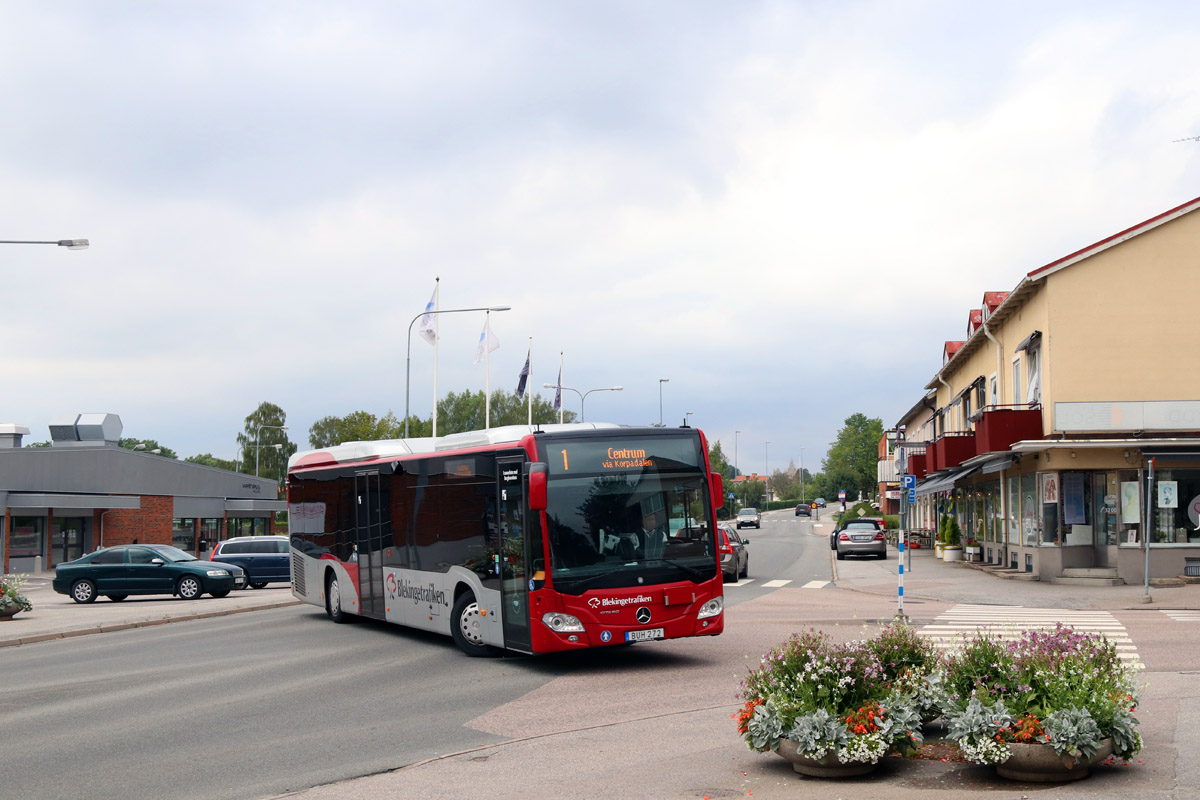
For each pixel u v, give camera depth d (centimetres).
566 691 1149
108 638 1883
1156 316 2541
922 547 5072
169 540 5134
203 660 1491
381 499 1741
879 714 729
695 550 1311
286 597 2814
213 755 877
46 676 1386
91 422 5059
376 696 1148
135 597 3142
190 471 5388
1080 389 2545
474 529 1416
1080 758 675
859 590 2645
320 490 2025
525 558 1273
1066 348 2559
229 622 2112
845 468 14050
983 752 686
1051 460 2567
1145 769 707
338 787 756
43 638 1888
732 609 2089
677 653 1420
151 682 1291
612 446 1307
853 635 1555
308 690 1196
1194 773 692
